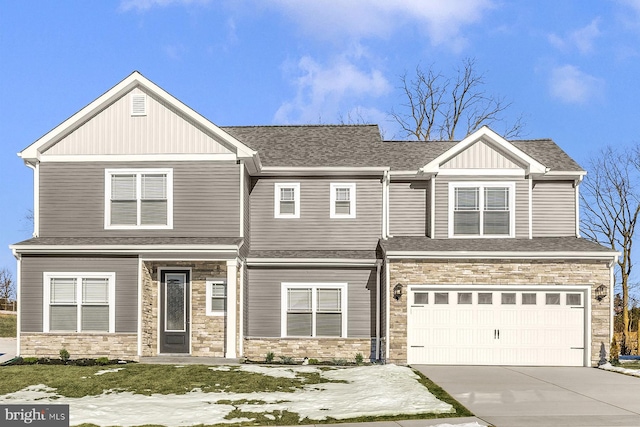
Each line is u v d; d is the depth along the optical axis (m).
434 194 24.89
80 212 23.30
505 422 13.78
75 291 22.36
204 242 22.23
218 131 23.06
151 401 16.02
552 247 23.00
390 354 22.50
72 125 23.30
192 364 21.19
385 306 22.77
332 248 25.03
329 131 28.84
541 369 21.58
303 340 23.88
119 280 22.25
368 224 25.08
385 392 16.83
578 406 15.52
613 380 19.30
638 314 36.31
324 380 18.91
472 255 22.56
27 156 23.22
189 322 22.98
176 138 23.30
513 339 22.47
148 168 23.27
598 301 22.41
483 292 22.66
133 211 23.23
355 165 25.05
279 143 27.55
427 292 22.67
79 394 16.84
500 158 24.81
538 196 25.67
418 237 25.19
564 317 22.56
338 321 24.03
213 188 23.14
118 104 23.48
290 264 24.09
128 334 22.09
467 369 21.41
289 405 15.58
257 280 24.27
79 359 22.02
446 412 14.77
